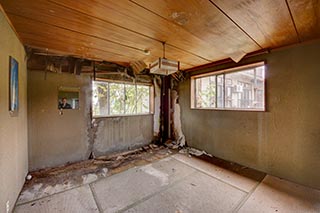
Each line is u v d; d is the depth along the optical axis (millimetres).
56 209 1839
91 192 2191
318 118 2188
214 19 1725
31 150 2826
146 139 4473
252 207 1863
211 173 2762
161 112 4797
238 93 3357
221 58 3184
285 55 2482
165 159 3441
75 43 2463
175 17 1692
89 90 3473
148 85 4535
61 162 3135
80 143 3371
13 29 1927
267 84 2695
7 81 1706
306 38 2191
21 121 2297
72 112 3264
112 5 1484
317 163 2195
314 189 2215
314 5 1464
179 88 4520
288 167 2477
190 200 2010
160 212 1795
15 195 1923
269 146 2697
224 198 2045
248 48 2596
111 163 3230
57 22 1810
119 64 3799
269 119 2688
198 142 4016
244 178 2574
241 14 1623
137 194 2145
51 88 3023
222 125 3453
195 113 4066
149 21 1787
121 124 3986
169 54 2953
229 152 3320
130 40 2334
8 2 1418
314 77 2217
